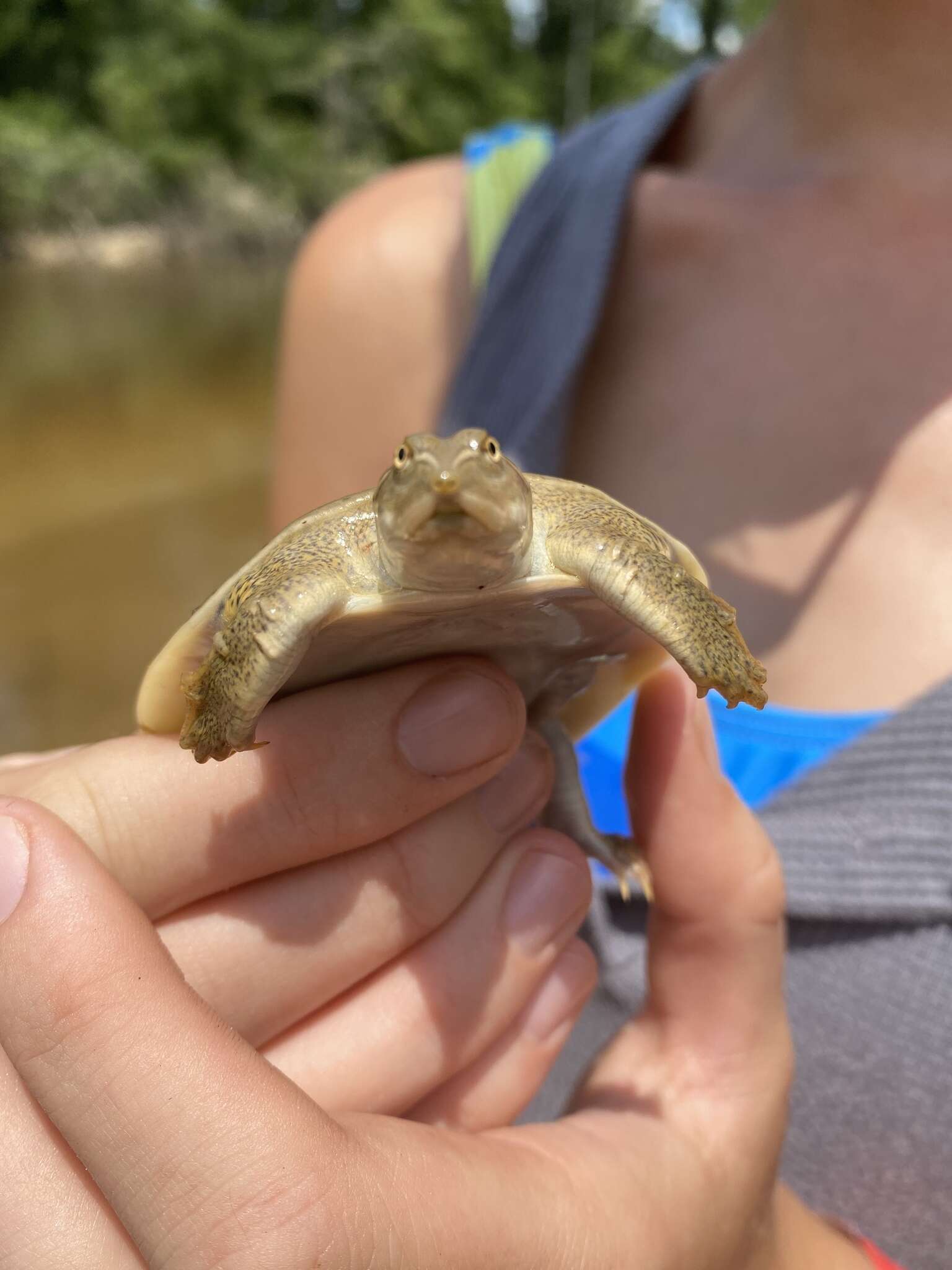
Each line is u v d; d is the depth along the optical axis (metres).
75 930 0.09
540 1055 0.13
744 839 0.12
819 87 0.21
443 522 0.10
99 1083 0.09
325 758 0.11
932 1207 0.13
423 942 0.12
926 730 0.14
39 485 0.75
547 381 0.19
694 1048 0.12
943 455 0.17
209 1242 0.09
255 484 0.77
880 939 0.15
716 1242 0.11
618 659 0.13
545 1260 0.10
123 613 0.57
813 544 0.17
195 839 0.11
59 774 0.11
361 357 0.23
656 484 0.19
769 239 0.20
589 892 0.13
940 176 0.19
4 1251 0.10
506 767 0.12
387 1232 0.09
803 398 0.18
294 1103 0.09
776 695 0.17
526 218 0.21
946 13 0.19
